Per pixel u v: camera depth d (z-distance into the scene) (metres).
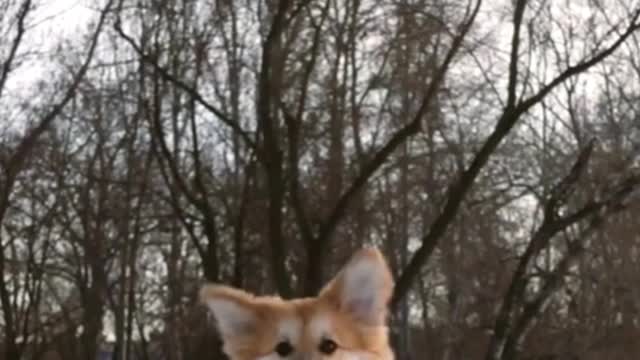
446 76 29.38
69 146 38.56
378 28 28.88
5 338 38.62
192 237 29.73
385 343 6.25
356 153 31.91
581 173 26.12
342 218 27.48
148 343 44.97
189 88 28.30
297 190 25.95
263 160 26.03
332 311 6.15
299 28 27.12
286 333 6.07
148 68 31.75
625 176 27.03
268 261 28.58
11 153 33.16
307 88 27.78
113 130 38.72
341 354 6.02
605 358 35.41
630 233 35.22
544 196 35.12
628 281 34.97
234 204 32.81
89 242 39.84
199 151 32.91
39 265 41.31
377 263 6.19
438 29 27.55
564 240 29.09
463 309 39.91
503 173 38.62
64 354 43.19
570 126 39.66
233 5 31.05
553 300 30.78
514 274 27.45
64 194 39.41
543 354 31.38
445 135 34.81
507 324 26.11
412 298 45.72
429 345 43.19
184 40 30.97
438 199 36.47
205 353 28.30
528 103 25.11
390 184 37.34
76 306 43.47
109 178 38.88
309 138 30.50
